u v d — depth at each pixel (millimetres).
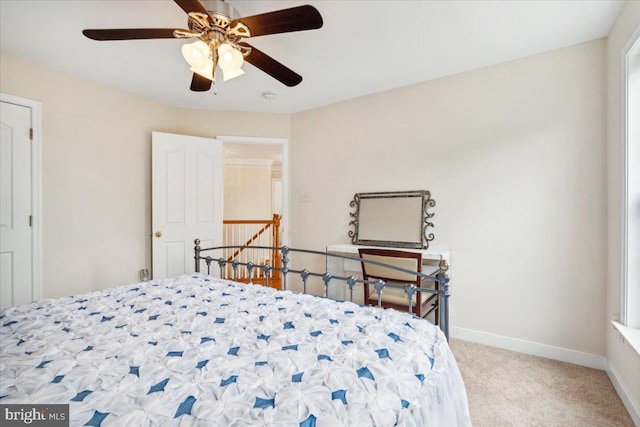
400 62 2439
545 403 1746
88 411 678
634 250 1735
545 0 1716
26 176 2404
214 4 1466
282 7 1758
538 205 2311
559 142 2234
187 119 3502
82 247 2732
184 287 1797
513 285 2406
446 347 1123
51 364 875
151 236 3244
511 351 2389
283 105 3434
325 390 765
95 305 1439
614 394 1820
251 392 760
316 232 3508
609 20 1895
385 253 2176
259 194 7008
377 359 929
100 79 2752
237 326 1200
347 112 3268
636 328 1732
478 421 1602
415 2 1728
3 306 2297
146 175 3213
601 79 2088
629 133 1741
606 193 2074
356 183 3211
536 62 2311
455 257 2641
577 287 2180
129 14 1826
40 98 2471
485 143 2516
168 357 928
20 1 1703
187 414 678
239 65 1580
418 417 744
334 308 1429
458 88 2633
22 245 2387
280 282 4488
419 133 2828
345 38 2098
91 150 2785
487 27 1969
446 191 2689
